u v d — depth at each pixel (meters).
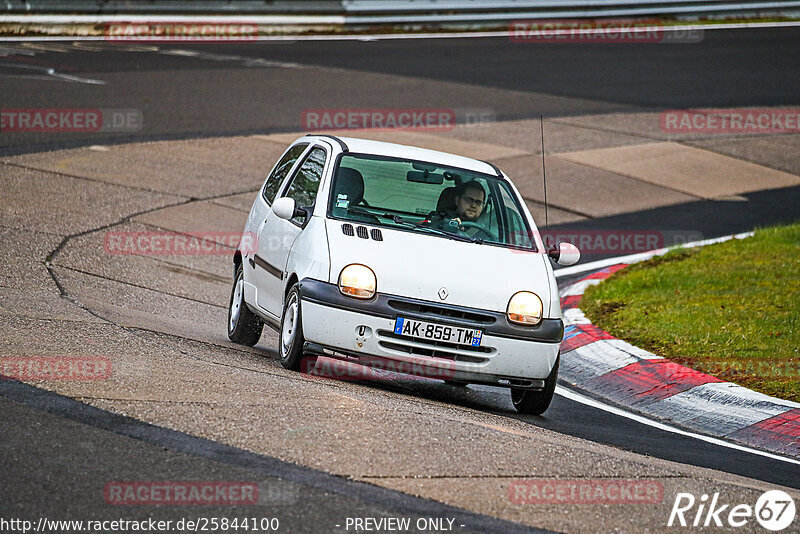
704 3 130.12
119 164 57.34
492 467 19.42
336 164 30.14
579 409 29.19
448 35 116.69
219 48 99.75
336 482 17.72
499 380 26.50
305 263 27.00
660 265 46.69
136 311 33.66
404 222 28.64
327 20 114.25
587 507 17.89
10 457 17.39
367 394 24.67
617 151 71.56
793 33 124.31
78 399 20.62
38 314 28.28
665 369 31.75
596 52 108.69
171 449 18.48
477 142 70.19
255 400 21.92
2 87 71.56
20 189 49.84
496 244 28.81
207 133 65.94
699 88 93.19
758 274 43.34
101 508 15.85
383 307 25.83
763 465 24.67
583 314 39.66
